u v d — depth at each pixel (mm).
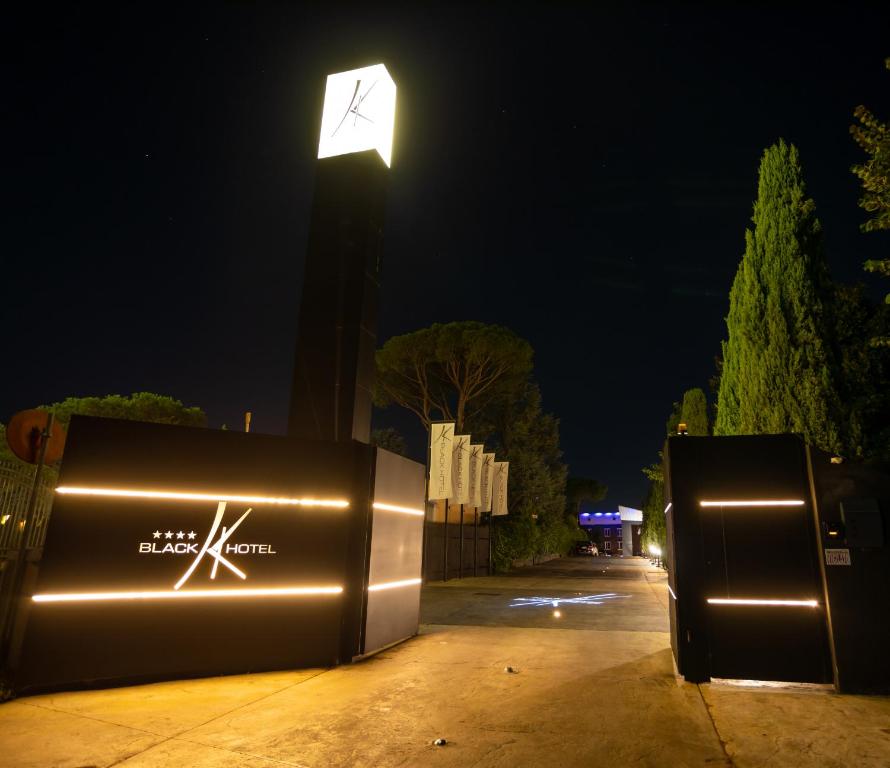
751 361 8898
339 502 7457
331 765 4012
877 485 5891
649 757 4168
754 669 5980
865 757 4129
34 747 4234
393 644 8352
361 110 9406
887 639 5660
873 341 6883
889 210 6078
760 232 9133
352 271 8672
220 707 5293
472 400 30953
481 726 4844
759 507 6250
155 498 6379
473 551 25516
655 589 18125
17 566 5938
